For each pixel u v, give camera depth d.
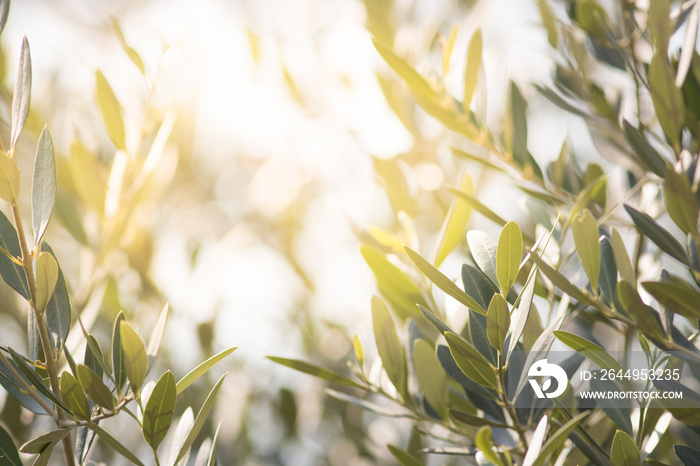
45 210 0.73
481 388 0.80
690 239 0.74
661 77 0.72
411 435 1.15
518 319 0.74
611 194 0.96
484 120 0.87
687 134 0.86
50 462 1.13
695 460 0.76
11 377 0.77
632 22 0.87
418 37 1.16
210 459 0.78
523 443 0.78
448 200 1.12
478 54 0.85
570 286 0.74
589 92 0.90
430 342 0.87
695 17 0.72
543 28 0.97
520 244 0.72
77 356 0.94
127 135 1.02
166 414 0.75
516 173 0.92
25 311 1.13
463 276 0.78
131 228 1.17
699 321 0.79
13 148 0.73
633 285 0.72
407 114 1.06
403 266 0.90
